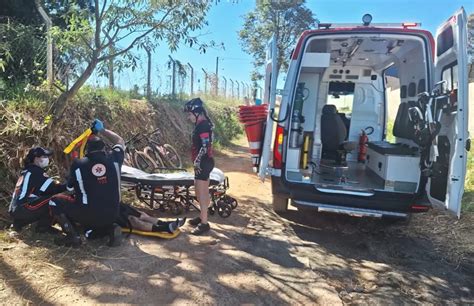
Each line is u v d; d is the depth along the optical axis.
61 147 5.21
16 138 4.68
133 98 9.59
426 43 4.44
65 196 3.75
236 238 4.39
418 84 5.29
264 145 4.63
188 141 10.58
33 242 3.73
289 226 5.02
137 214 4.27
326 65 4.78
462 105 3.75
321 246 4.42
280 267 3.75
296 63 4.59
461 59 3.76
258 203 5.98
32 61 6.23
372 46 5.45
